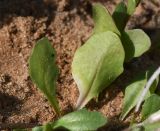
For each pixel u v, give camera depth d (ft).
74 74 0.83
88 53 0.82
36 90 0.86
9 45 0.91
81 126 0.74
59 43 0.93
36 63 0.78
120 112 0.85
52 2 0.99
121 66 0.82
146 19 1.01
